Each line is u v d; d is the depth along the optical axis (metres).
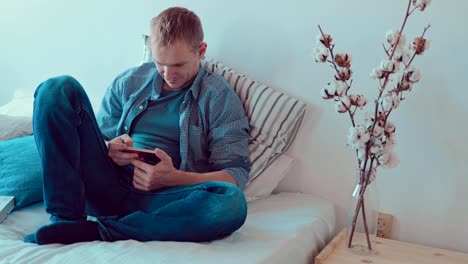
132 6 2.02
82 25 2.15
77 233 1.23
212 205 1.25
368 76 1.62
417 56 1.55
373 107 1.62
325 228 1.55
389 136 1.31
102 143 1.43
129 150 1.44
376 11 1.58
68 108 1.29
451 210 1.57
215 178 1.49
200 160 1.63
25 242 1.23
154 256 1.13
